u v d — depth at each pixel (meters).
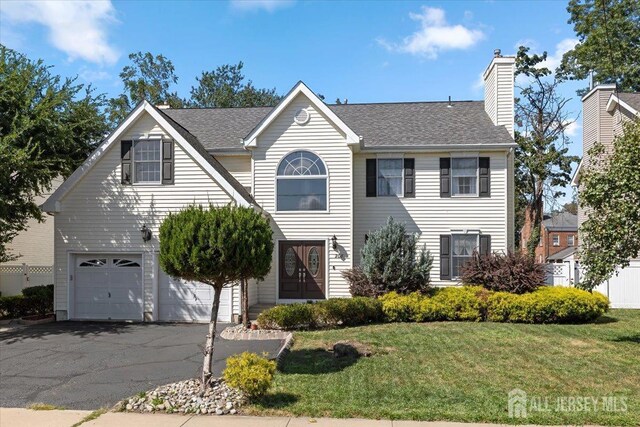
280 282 17.50
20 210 15.75
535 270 15.32
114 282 15.99
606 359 9.50
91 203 16.06
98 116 19.55
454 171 18.66
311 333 12.50
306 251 17.50
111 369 9.38
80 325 14.95
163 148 15.94
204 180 15.80
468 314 14.38
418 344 10.84
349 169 17.31
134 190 15.95
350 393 7.36
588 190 10.89
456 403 6.93
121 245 15.90
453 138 18.75
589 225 10.89
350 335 12.03
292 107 17.64
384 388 7.60
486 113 20.77
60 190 15.91
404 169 18.75
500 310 14.38
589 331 12.66
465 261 17.66
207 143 19.86
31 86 16.50
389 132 19.69
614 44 29.58
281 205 17.53
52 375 8.96
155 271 15.78
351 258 17.20
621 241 10.21
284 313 13.05
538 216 32.41
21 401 7.46
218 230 7.64
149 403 7.03
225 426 6.19
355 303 13.80
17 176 15.17
